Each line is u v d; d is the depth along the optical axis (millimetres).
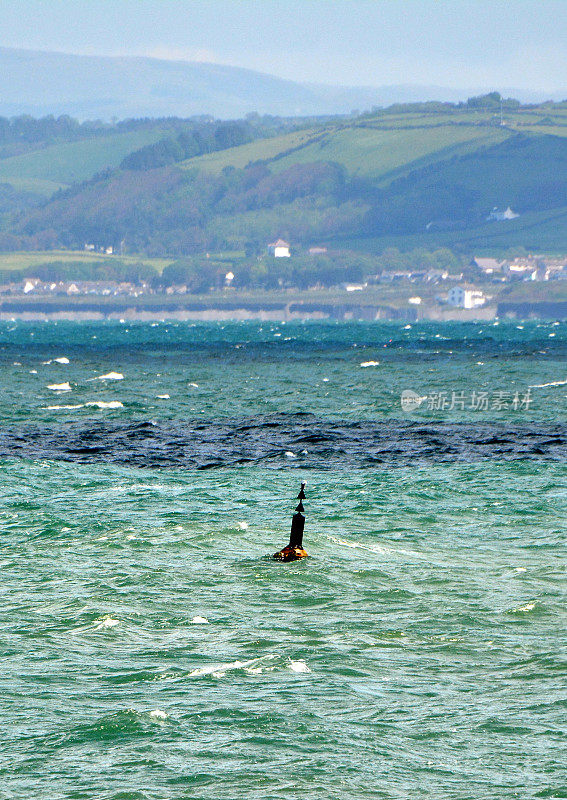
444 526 102938
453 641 64250
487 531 100438
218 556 87750
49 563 85062
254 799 42000
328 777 44125
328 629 66938
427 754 46812
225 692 54781
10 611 70750
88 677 57406
